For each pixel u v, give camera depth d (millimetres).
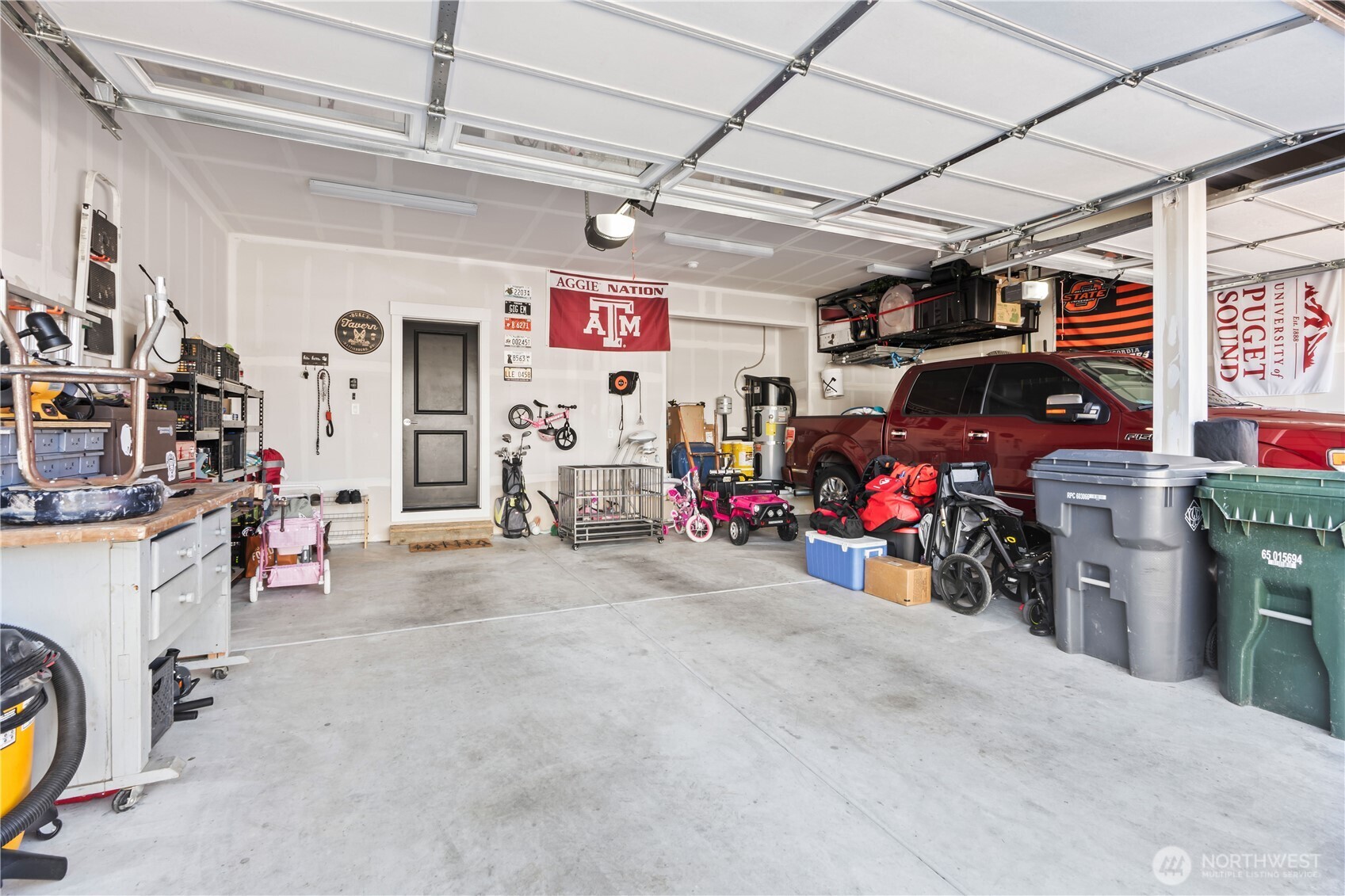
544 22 2225
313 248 6176
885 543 4695
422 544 6258
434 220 5559
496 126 3061
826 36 2307
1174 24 2201
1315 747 2291
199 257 4980
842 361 8797
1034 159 3369
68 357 2988
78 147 3145
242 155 4242
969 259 6691
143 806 1895
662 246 6371
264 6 2127
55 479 1958
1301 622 2463
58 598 1827
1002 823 1844
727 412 8789
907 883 1594
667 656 3205
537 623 3738
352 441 6336
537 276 7148
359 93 2746
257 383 5965
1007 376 4930
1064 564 3273
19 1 2117
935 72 2545
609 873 1626
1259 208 4035
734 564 5445
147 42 2367
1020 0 2080
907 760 2201
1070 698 2713
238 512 4633
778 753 2248
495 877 1608
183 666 2652
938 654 3252
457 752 2244
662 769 2135
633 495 7141
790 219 4371
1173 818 1869
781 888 1573
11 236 2619
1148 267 5520
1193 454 3496
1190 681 2908
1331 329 5676
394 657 3172
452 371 6883
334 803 1931
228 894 1534
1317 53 2355
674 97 2787
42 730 1801
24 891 1529
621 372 7578
